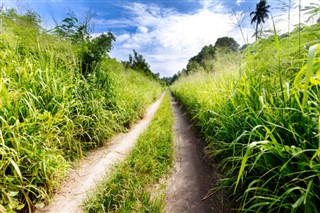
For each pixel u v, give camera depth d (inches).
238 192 73.2
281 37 75.8
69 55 147.5
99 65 179.0
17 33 127.6
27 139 76.2
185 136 173.6
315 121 45.3
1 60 98.7
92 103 139.8
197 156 124.9
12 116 73.8
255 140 64.6
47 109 99.5
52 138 91.0
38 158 75.7
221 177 90.5
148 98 371.2
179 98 451.2
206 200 78.2
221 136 95.7
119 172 90.2
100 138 140.6
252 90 71.8
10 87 88.4
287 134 52.4
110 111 157.9
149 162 104.0
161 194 81.1
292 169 47.9
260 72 72.1
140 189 81.4
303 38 67.3
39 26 143.4
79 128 125.3
